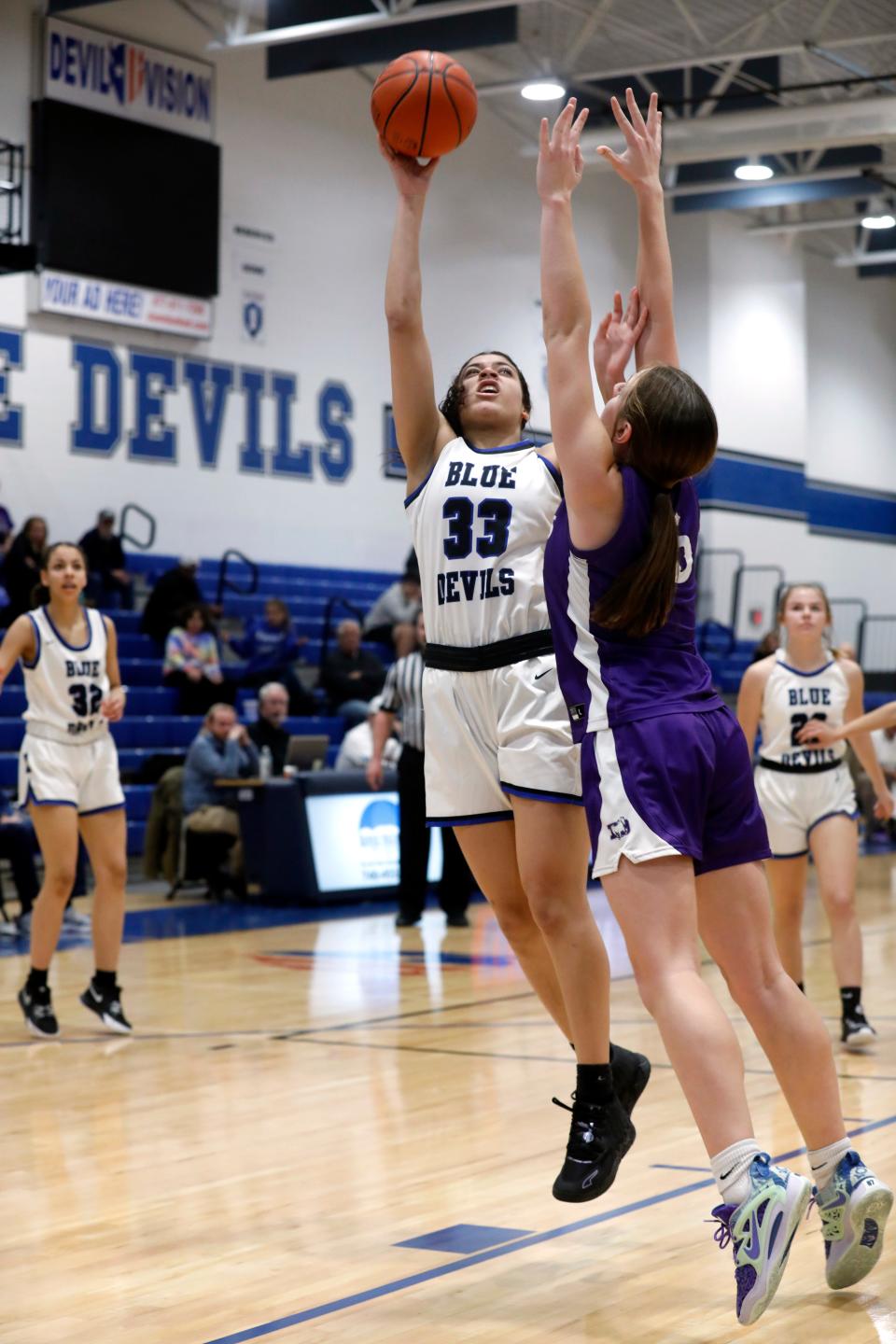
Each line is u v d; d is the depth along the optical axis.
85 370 14.87
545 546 3.10
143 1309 3.04
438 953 8.74
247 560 15.48
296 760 11.59
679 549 2.91
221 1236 3.54
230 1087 5.23
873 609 24.70
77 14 14.59
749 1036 6.16
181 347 15.66
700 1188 3.88
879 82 16.11
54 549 6.03
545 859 3.30
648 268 3.32
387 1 13.15
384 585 17.50
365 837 11.23
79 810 6.23
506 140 18.61
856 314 24.39
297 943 9.20
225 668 14.52
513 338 18.70
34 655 6.06
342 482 17.22
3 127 14.20
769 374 21.47
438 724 3.51
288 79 16.56
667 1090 5.12
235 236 16.08
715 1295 3.06
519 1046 5.95
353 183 17.30
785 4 14.20
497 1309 3.01
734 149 15.64
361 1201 3.81
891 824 16.53
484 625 3.39
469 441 3.58
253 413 16.31
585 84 16.23
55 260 14.40
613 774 2.86
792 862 6.08
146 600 14.91
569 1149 3.34
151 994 7.34
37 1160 4.27
